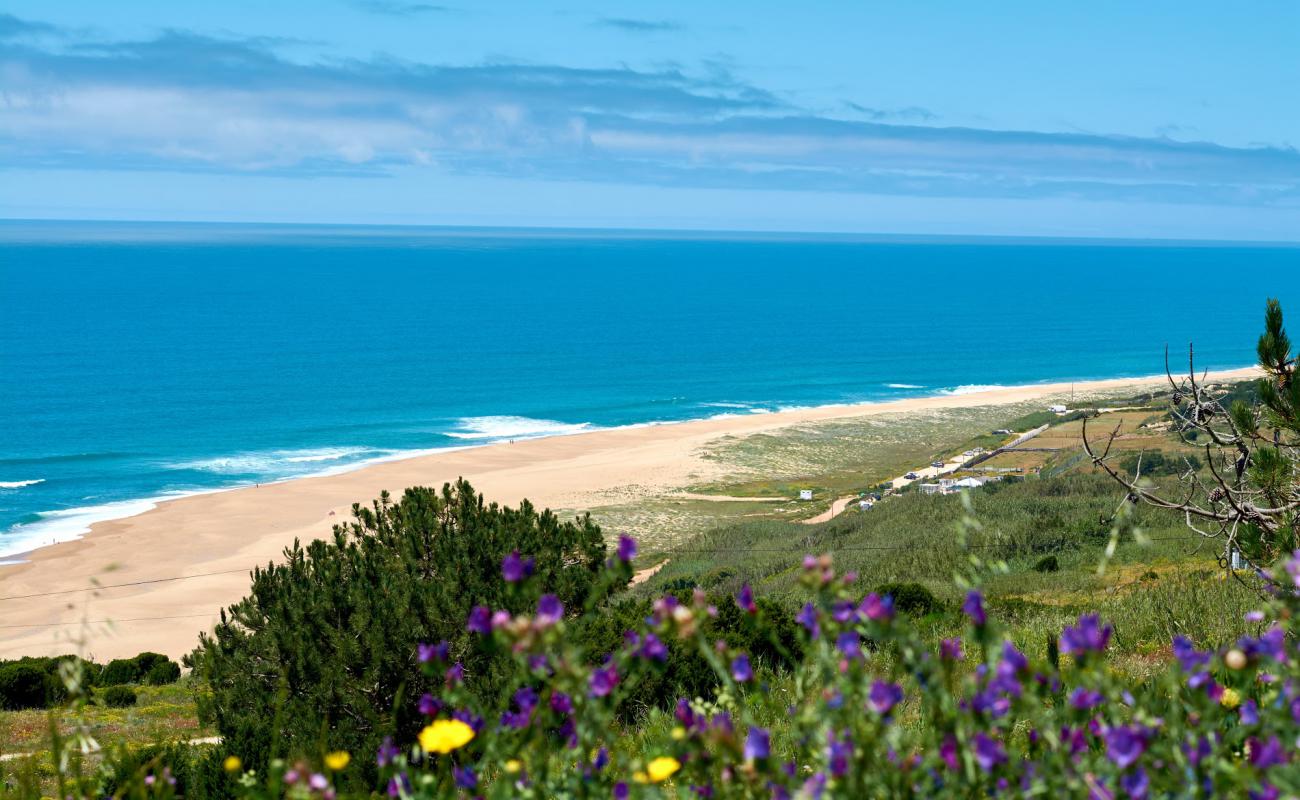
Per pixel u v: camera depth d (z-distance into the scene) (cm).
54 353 15562
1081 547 2777
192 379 13288
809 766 317
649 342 18488
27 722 1677
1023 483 5291
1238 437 722
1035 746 244
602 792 228
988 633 212
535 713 240
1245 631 724
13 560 5694
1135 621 955
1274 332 700
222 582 5234
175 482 7819
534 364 15338
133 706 2303
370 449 9162
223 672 1062
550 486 7262
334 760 252
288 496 7188
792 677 432
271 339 17950
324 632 1062
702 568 4566
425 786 235
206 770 634
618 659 222
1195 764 198
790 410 11438
